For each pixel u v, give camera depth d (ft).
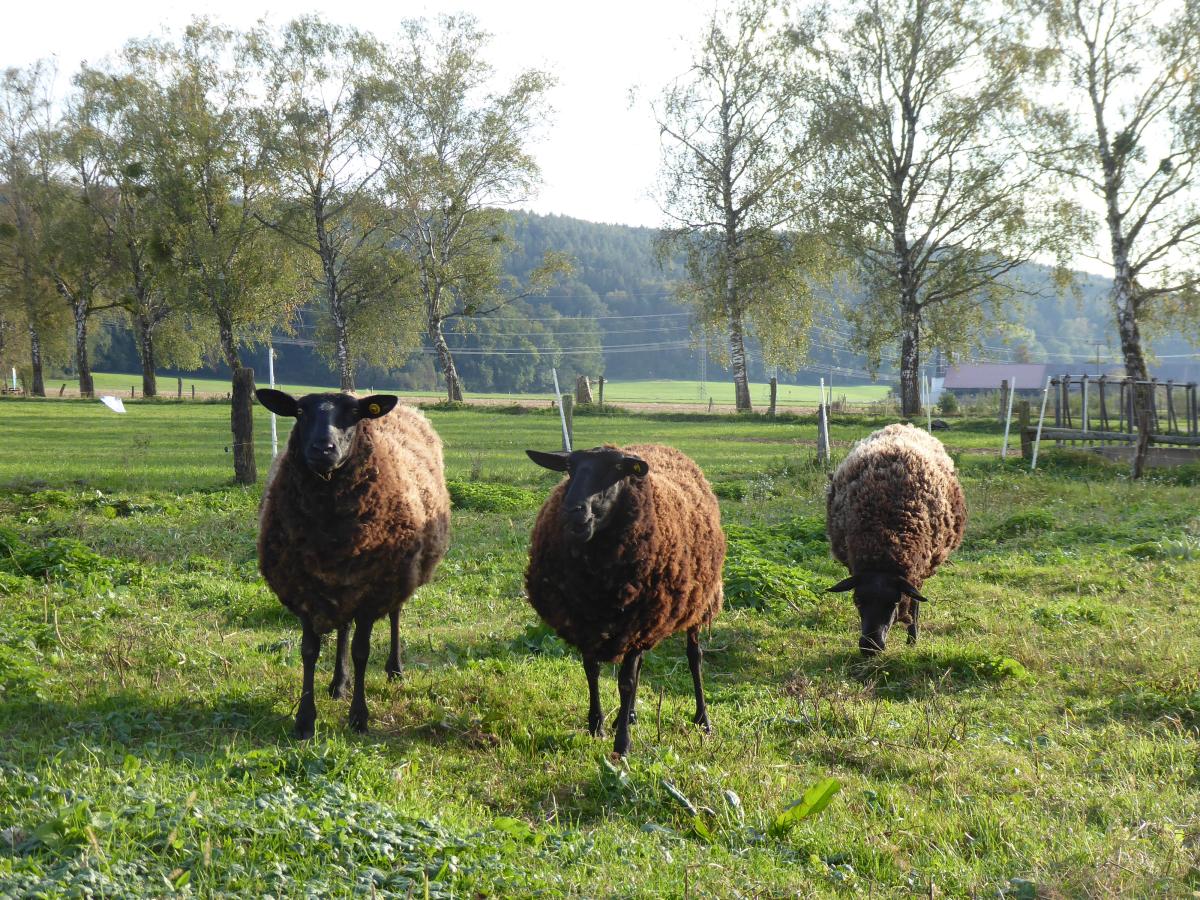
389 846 14.85
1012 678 28.99
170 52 164.04
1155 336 124.98
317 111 159.33
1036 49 113.29
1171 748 22.82
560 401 63.41
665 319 533.14
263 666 26.66
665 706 25.76
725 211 151.74
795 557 45.19
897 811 19.30
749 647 31.81
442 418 142.61
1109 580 40.37
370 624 23.61
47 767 17.04
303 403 22.02
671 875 15.66
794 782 20.62
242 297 169.58
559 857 16.14
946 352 143.54
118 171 171.01
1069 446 89.97
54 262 182.29
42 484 60.29
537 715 24.38
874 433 39.86
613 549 21.97
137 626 29.94
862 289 149.07
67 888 12.38
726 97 147.33
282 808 15.70
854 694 27.32
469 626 32.96
